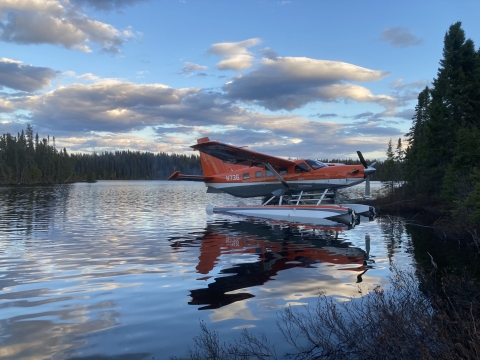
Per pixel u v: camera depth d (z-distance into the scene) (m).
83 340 3.34
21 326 3.68
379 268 6.00
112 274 5.73
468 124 20.23
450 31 21.73
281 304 4.22
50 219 13.71
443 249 7.71
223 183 17.86
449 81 21.11
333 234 10.00
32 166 74.25
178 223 12.62
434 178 20.30
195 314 3.96
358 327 3.22
